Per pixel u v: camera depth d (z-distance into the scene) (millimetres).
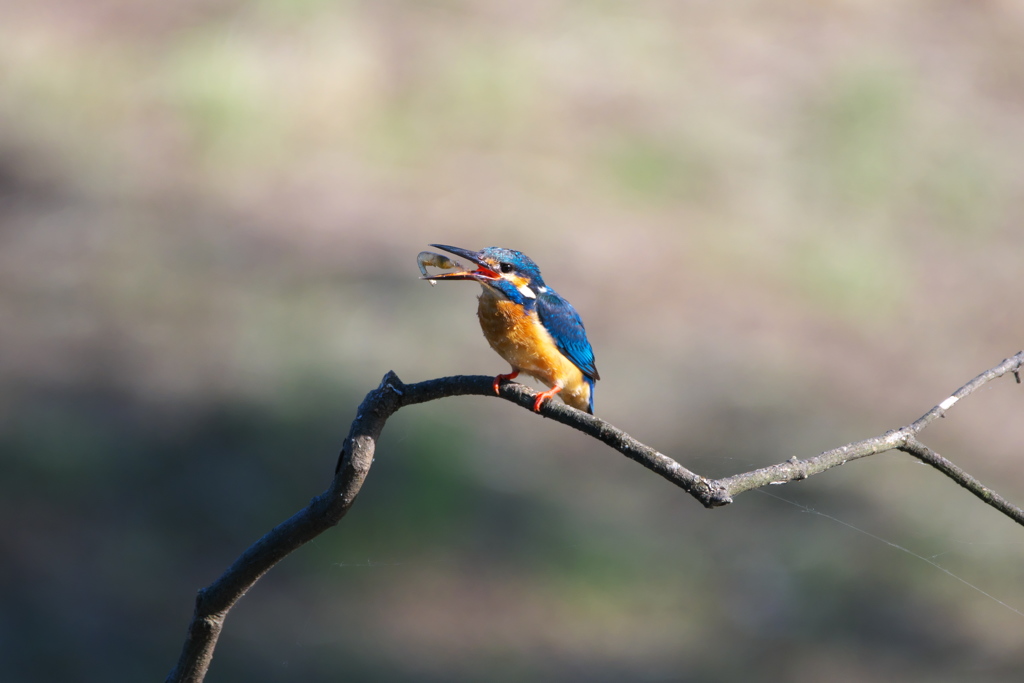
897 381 14141
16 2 20688
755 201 17469
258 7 20234
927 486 12289
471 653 9453
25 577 9578
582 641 9727
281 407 12547
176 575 9938
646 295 15375
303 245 15945
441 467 11680
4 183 16359
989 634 9984
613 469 12469
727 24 22281
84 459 11094
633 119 19109
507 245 15789
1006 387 14281
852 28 22219
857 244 16672
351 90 18688
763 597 10453
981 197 17766
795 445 12648
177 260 15070
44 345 12883
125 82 18844
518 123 18719
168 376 12773
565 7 22297
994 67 21016
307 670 9055
